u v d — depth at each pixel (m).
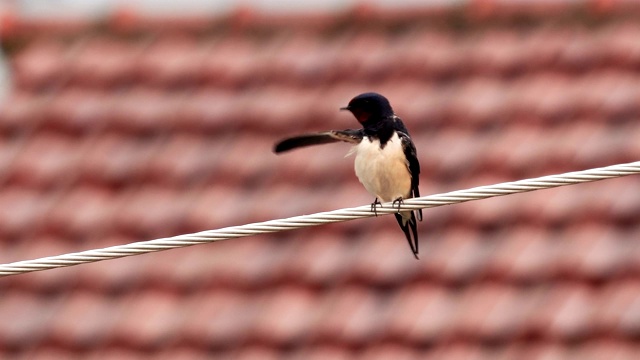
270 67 17.33
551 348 12.71
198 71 17.48
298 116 16.28
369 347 13.09
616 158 14.60
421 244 14.09
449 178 14.78
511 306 13.18
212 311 13.80
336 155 15.46
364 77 16.75
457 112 15.74
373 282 13.76
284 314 13.57
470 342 12.94
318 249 14.25
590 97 15.59
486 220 14.19
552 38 16.73
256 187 15.30
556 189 14.43
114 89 17.42
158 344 13.59
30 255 14.79
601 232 13.78
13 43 18.52
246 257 14.38
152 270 14.45
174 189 15.52
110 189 15.71
